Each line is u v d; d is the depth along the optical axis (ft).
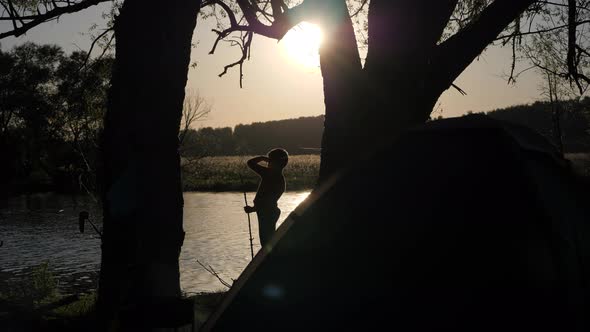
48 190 208.54
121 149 25.23
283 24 26.89
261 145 488.44
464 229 11.86
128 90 25.45
